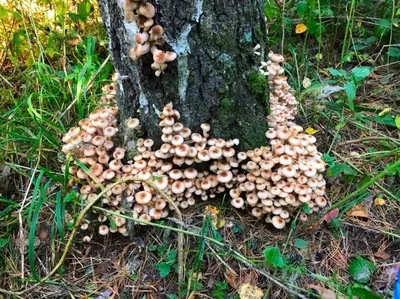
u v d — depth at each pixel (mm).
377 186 835
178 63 699
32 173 831
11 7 1152
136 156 755
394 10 1142
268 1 1140
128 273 736
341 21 1178
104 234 749
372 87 1063
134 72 717
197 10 673
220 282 708
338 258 746
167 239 754
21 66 1129
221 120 746
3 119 896
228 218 774
